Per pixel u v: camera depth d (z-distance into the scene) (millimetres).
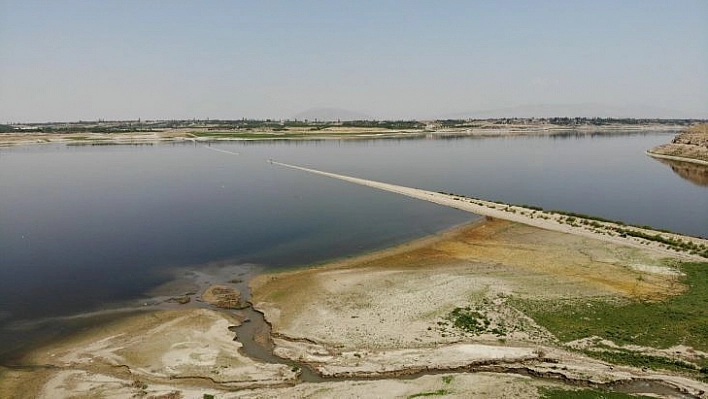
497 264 45719
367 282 41781
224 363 29641
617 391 26172
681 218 65750
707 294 36656
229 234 59844
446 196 82688
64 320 36000
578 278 40938
